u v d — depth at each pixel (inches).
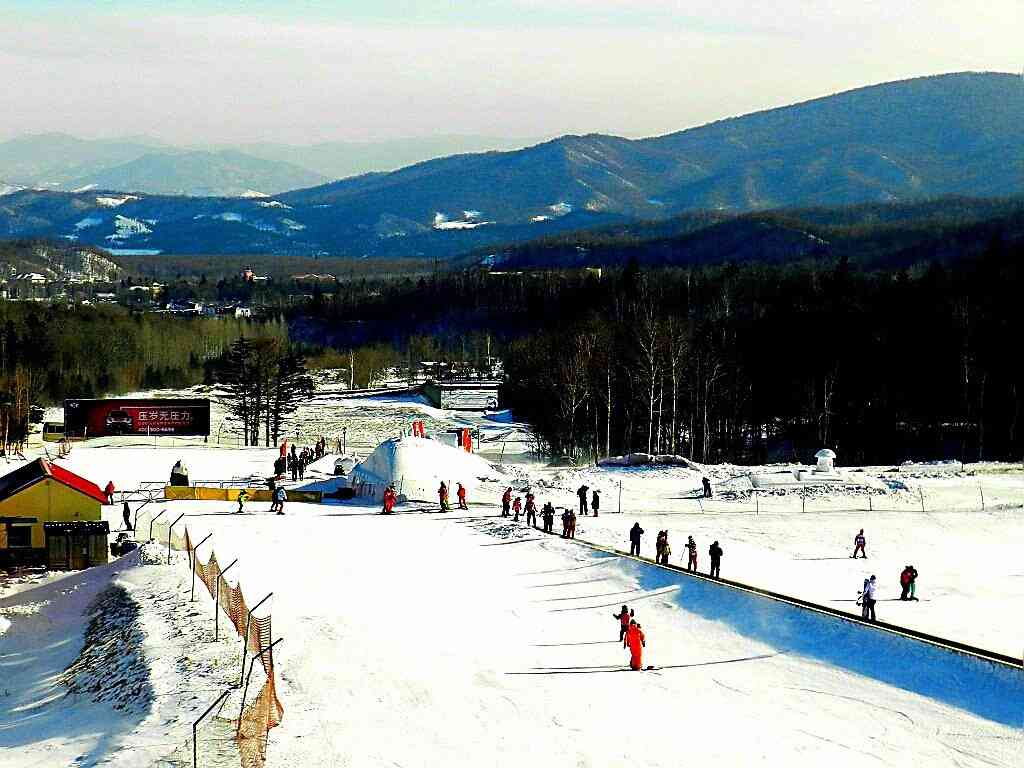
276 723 1364.4
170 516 3073.3
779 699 1509.6
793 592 2042.3
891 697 1505.9
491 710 1459.2
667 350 4751.5
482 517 2947.8
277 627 1850.4
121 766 1258.6
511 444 5339.6
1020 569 2273.6
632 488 3358.8
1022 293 5162.4
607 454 4466.0
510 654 1728.6
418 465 3398.1
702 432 4830.2
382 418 6471.5
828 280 6328.7
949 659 1585.9
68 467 4141.2
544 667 1660.9
